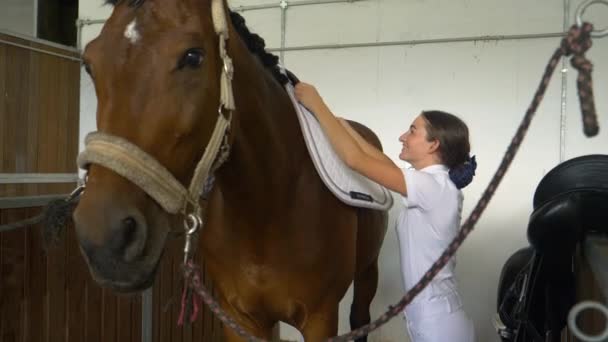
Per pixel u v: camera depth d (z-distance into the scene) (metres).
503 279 1.94
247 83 1.05
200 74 0.84
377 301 2.78
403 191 1.14
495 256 2.57
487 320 2.59
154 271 0.81
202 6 0.89
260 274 1.21
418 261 1.19
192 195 0.88
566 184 1.27
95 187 0.76
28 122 2.67
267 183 1.14
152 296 2.22
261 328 1.31
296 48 2.88
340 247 1.30
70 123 2.98
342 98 2.82
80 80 3.04
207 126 0.88
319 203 1.25
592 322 0.95
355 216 1.39
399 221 1.27
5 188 2.55
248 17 2.99
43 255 1.79
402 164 2.71
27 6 3.63
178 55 0.79
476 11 2.57
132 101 0.78
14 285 1.68
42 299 1.79
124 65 0.78
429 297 1.18
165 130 0.80
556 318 1.37
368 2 2.75
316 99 1.27
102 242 0.73
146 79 0.78
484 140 2.58
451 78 2.63
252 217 1.15
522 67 2.51
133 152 0.77
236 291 1.26
